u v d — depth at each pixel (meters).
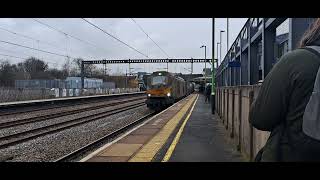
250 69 14.26
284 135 2.35
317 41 2.36
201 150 11.73
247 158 9.74
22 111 34.69
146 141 14.11
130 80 146.88
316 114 2.11
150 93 42.06
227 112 18.02
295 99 2.26
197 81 107.00
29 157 13.30
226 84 30.23
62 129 21.66
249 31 14.47
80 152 13.52
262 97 2.38
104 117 30.75
